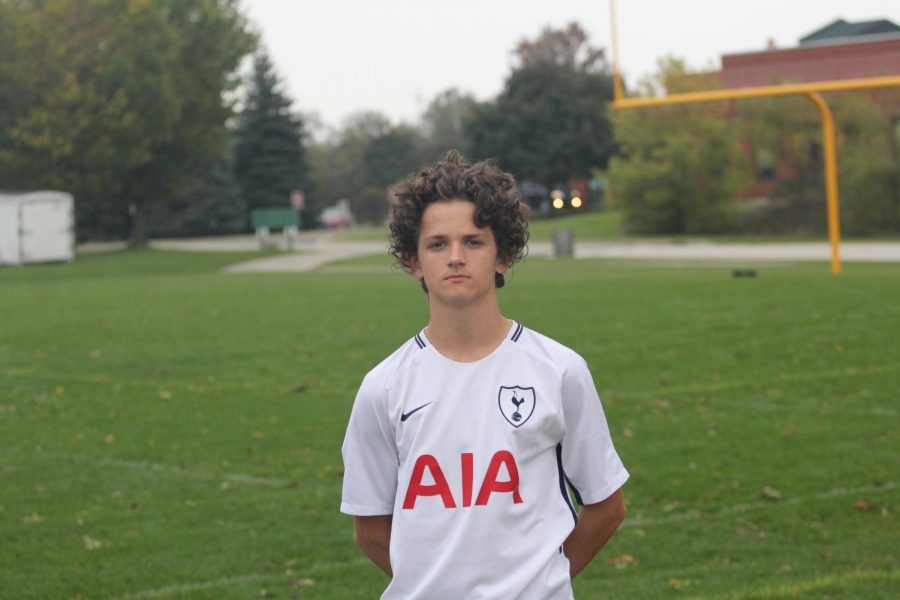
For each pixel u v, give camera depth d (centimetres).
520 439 292
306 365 1455
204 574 700
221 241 6762
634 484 886
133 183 5225
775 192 5069
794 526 765
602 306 1866
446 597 287
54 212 4547
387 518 313
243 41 5372
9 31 4572
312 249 5319
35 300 2306
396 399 299
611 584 666
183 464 985
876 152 4609
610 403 1180
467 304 296
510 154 7688
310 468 963
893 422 1052
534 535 292
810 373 1291
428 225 299
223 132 5353
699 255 3869
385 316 1866
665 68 5181
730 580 660
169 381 1378
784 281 2059
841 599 613
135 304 2156
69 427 1139
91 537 779
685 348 1464
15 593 667
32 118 4594
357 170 9862
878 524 762
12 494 894
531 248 4728
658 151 5194
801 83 2472
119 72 4656
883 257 3412
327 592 664
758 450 971
